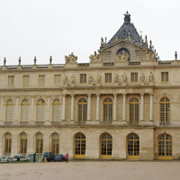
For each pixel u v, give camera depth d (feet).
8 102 352.90
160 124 318.24
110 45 362.74
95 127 322.55
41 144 341.82
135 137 318.45
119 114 323.16
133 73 326.24
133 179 142.92
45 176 156.87
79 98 334.44
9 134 349.82
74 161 303.48
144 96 320.91
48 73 345.92
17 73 352.69
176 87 318.86
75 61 338.54
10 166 227.81
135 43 363.76
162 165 233.14
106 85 328.08
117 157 315.99
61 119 338.13
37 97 345.92
